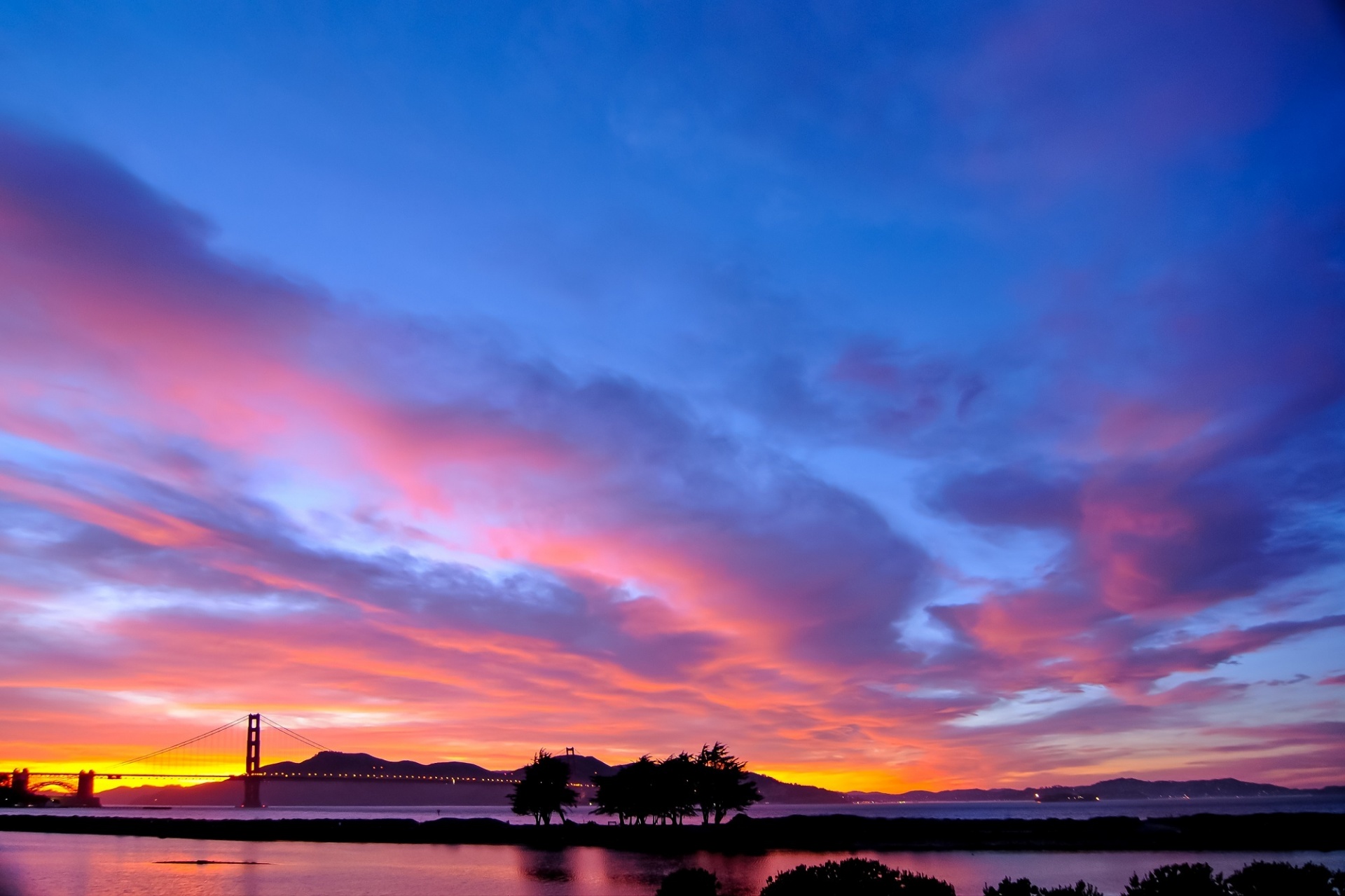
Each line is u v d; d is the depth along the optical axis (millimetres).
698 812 135625
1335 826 76125
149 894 49594
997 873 53844
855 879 25500
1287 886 24594
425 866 66750
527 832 105750
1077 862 60344
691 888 30781
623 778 105125
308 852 82688
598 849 82500
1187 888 25266
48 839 106062
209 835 109938
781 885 25797
